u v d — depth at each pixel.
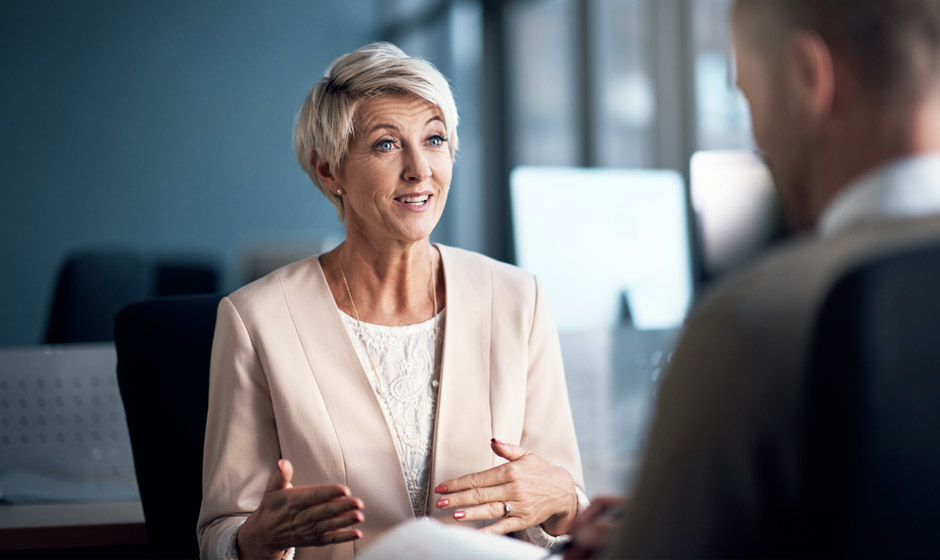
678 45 4.17
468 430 1.44
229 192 6.45
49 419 1.73
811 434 0.55
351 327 1.50
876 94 0.62
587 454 1.93
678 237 2.25
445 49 5.88
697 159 2.20
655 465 0.63
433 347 1.50
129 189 6.26
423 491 1.43
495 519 1.42
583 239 2.19
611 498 0.91
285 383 1.39
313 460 1.38
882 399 0.54
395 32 6.56
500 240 5.65
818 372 0.55
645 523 0.62
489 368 1.48
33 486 1.69
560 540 1.36
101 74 6.17
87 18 6.12
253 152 6.48
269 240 6.52
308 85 6.56
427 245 1.56
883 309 0.54
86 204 6.18
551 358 1.55
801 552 0.58
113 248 6.25
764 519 0.59
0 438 1.71
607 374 1.93
